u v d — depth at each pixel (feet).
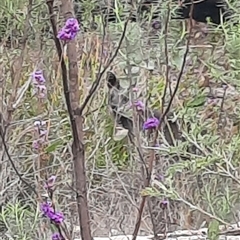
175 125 10.05
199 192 8.96
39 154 9.40
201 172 8.27
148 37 8.81
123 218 9.96
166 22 8.07
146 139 9.37
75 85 6.18
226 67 8.71
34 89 11.52
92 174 10.30
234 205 8.09
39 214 8.81
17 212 8.81
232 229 7.72
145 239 9.16
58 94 11.64
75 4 9.27
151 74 10.34
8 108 9.59
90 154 10.75
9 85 11.12
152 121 8.18
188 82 10.93
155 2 8.91
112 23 8.28
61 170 10.16
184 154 7.93
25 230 8.48
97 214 10.07
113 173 11.87
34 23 9.61
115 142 11.73
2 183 9.89
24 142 10.66
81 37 11.61
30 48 11.75
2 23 10.78
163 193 7.41
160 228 9.30
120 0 8.25
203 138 7.84
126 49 8.19
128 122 11.96
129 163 11.05
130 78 8.39
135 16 8.20
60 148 10.41
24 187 10.27
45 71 12.20
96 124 11.17
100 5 8.37
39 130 9.87
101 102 11.14
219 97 10.84
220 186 8.60
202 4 16.01
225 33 7.90
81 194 6.32
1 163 9.77
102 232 9.79
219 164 7.68
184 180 9.08
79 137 6.25
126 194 9.93
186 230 9.25
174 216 9.53
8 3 9.23
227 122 10.30
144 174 8.28
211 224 7.34
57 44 5.98
